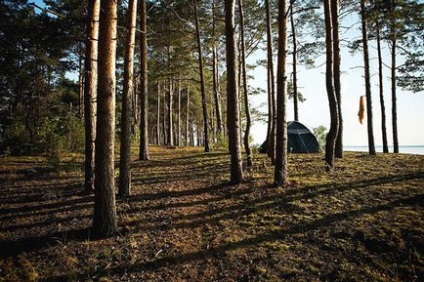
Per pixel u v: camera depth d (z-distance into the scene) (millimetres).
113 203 6301
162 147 22531
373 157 13055
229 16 9086
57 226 6680
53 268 5242
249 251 5527
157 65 21250
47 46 17500
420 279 4590
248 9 18656
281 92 8625
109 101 6211
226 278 4895
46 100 26016
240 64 21453
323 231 5945
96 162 6242
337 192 7734
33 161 14336
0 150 16688
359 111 10672
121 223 6699
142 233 6301
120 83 28562
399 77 17234
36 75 23016
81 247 5762
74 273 5070
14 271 5203
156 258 5445
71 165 11828
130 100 8758
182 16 19047
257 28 18844
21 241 6090
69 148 16594
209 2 19438
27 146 16797
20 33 17031
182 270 5137
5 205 8109
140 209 7516
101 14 6180
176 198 8273
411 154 14312
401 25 15172
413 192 7277
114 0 6234
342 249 5340
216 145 19297
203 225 6605
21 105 25719
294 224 6312
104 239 6039
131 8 8742
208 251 5602
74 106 30844
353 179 8805
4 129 17828
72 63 24969
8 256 5590
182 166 12766
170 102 26219
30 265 5320
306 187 8250
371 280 4617
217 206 7535
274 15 17750
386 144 16203
